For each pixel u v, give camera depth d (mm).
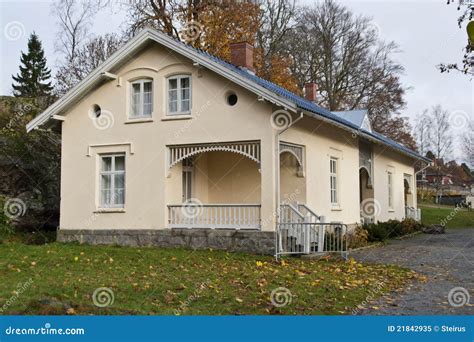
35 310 8109
